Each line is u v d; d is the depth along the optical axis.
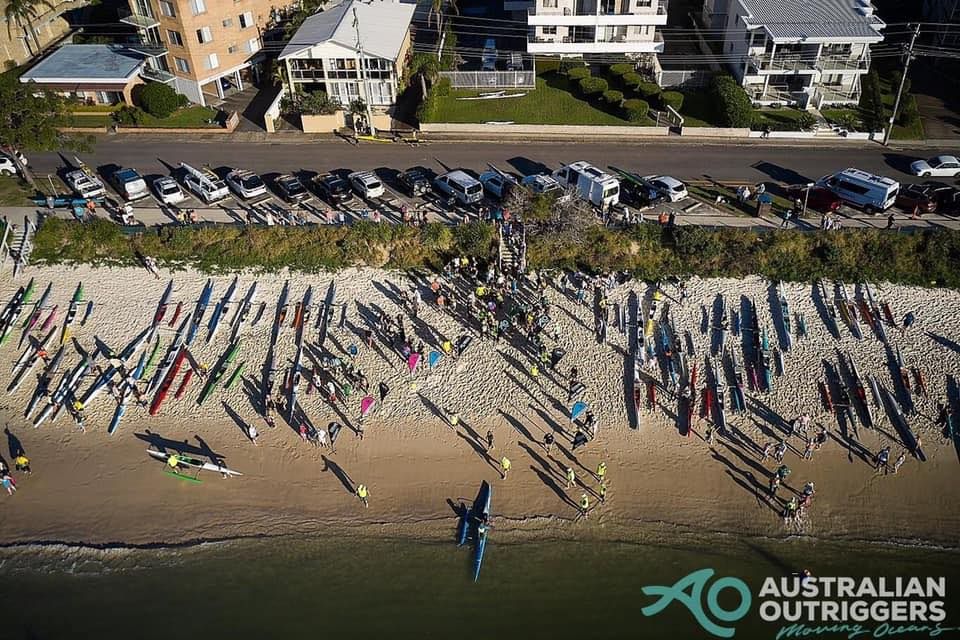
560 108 65.38
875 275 47.22
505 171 57.34
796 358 42.81
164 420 40.50
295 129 64.38
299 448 39.19
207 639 31.62
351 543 35.28
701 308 45.97
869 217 50.66
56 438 39.75
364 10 71.50
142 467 38.44
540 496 36.94
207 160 59.66
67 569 34.34
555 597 33.12
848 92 64.56
